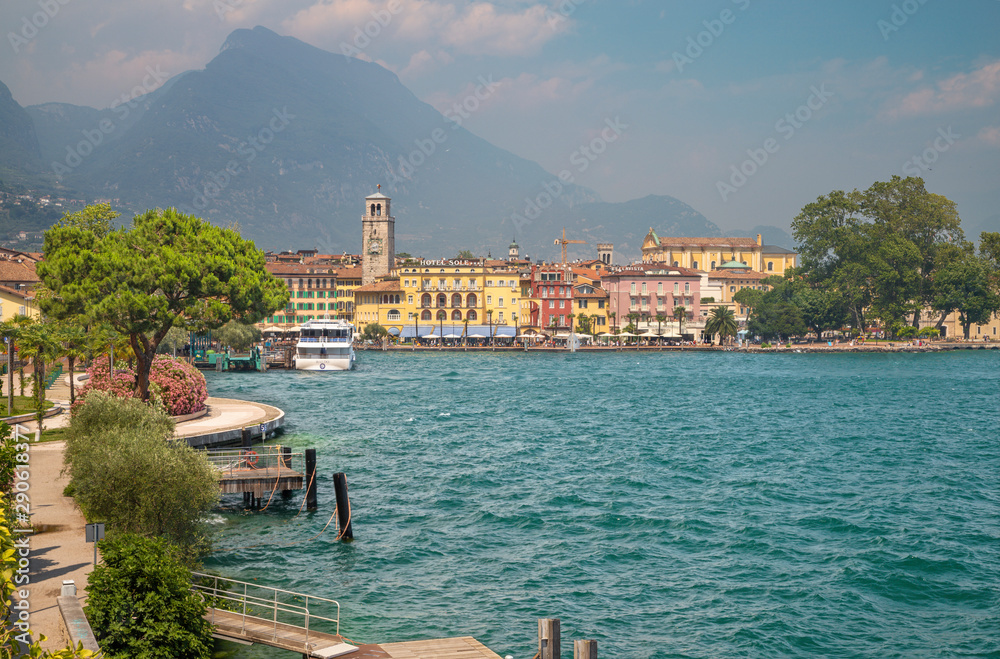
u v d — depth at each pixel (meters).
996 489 55.19
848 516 47.12
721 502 50.50
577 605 33.75
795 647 30.22
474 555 39.84
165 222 68.06
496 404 102.19
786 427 84.88
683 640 30.66
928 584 36.22
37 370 60.53
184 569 25.80
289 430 75.12
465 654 26.98
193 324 66.69
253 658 27.19
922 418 93.06
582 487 54.34
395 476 56.91
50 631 24.17
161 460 34.53
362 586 35.38
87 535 27.84
